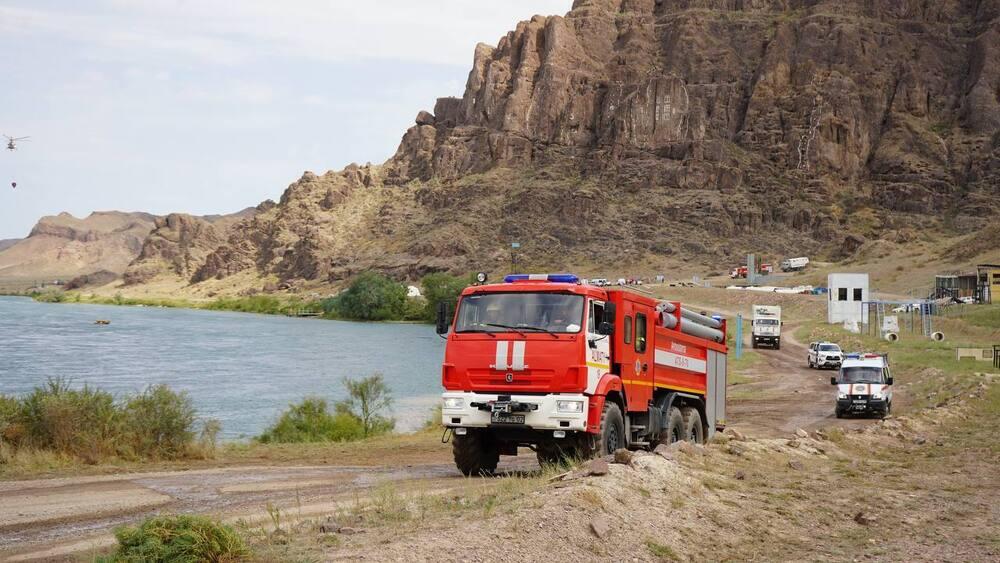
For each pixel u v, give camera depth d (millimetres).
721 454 15344
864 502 12625
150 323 158625
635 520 9844
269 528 9391
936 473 16000
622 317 14906
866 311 98000
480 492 11422
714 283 193500
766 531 10570
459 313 14734
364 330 150375
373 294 196250
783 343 87500
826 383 49469
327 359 83312
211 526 7285
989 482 14906
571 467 12797
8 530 10367
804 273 199375
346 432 29078
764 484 13359
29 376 60750
